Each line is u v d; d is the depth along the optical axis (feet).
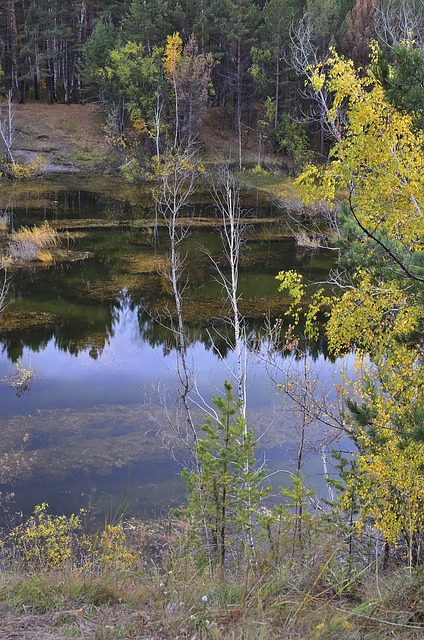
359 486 25.31
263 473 24.90
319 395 40.73
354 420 29.25
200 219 120.98
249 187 155.12
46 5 192.65
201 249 96.99
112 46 186.29
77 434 42.34
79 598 14.38
